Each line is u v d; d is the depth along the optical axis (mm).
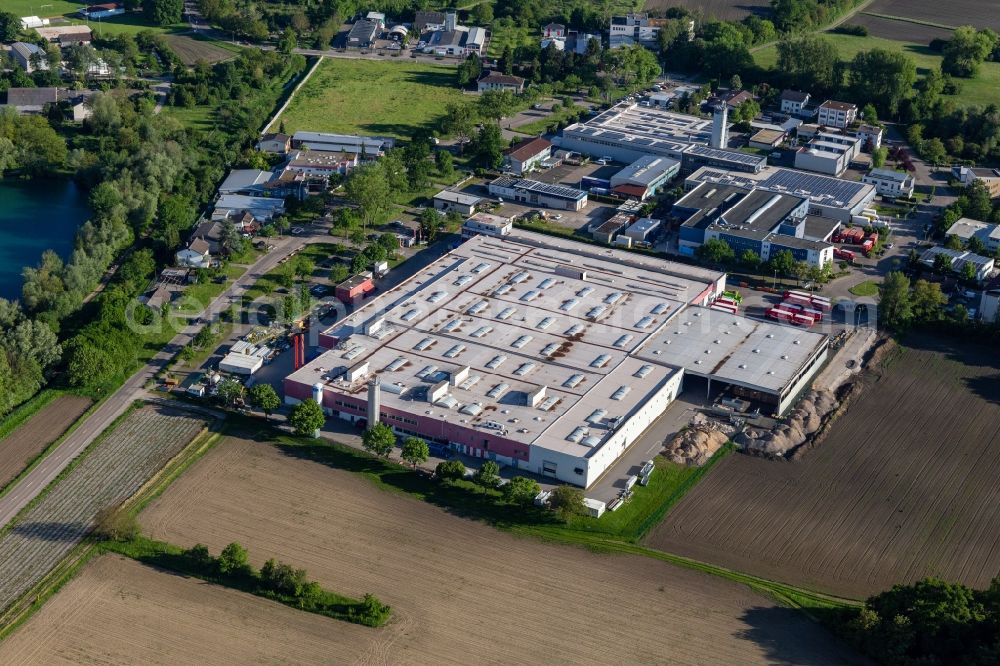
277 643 179000
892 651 175250
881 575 199875
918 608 178000
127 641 178500
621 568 199375
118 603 186750
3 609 185500
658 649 180375
